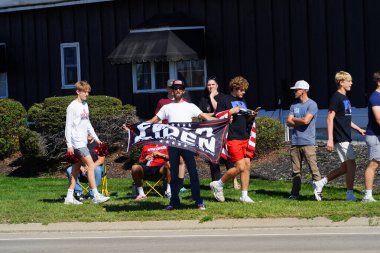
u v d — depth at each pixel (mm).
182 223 12430
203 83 24578
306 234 11469
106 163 20594
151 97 25344
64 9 27062
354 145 20156
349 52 22078
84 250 10844
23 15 27891
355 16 21953
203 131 13047
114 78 26156
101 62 26422
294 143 14086
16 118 22703
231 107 13711
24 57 27969
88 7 26594
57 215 13180
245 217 12406
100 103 21922
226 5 24109
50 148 20734
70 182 14539
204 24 24484
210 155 12930
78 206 14047
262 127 19469
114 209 13602
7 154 22547
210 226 12320
